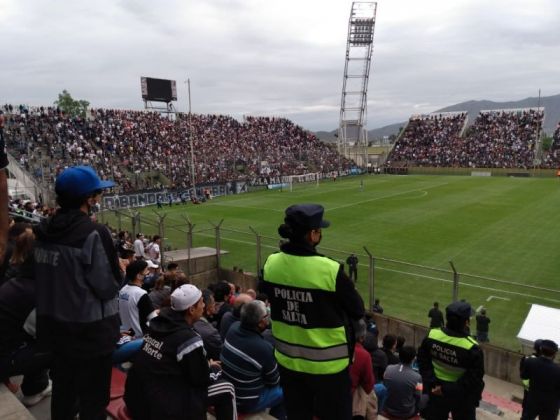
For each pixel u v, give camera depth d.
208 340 6.41
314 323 3.27
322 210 3.42
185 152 61.38
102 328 3.78
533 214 37.44
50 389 5.37
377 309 16.42
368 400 5.69
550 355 7.97
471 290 19.78
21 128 48.09
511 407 11.41
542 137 87.06
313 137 87.12
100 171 48.38
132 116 65.69
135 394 4.13
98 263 3.67
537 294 19.23
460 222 34.69
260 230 33.53
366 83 93.25
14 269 4.96
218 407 4.70
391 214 38.94
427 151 86.44
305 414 3.51
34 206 24.42
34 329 4.80
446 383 5.83
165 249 24.86
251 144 72.94
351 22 89.81
